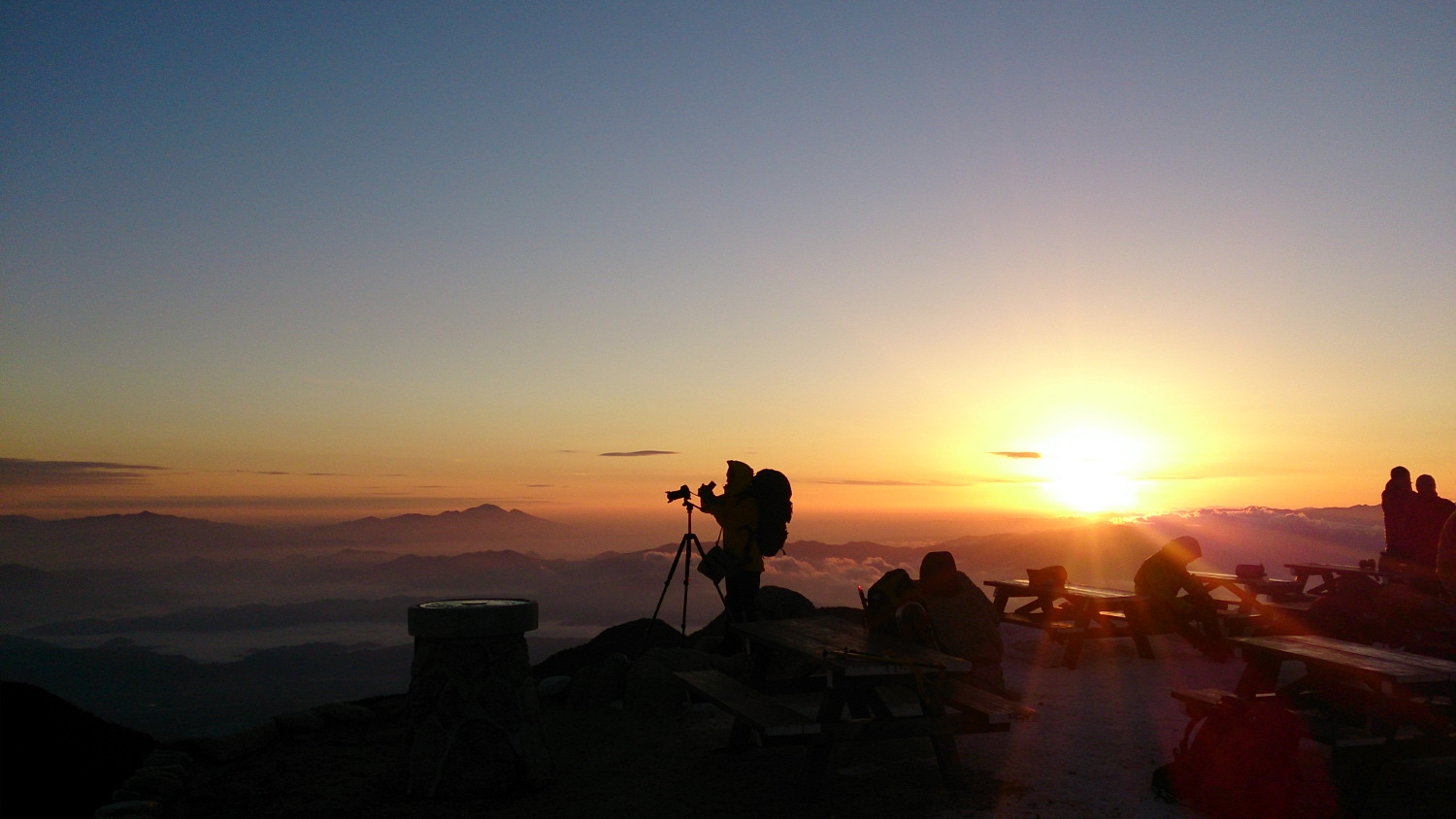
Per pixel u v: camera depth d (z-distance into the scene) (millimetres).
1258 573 8406
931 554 5926
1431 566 8422
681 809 3988
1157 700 6070
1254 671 4652
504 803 4160
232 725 5465
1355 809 3590
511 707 4395
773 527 7152
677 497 7387
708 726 5672
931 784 4266
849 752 4941
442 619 4312
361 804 4160
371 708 6176
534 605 4613
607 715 6051
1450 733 3662
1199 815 3736
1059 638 7523
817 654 4266
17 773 4387
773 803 4055
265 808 4121
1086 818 3713
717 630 8516
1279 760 3604
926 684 4176
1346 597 6527
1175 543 7531
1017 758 4676
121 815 3619
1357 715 4098
